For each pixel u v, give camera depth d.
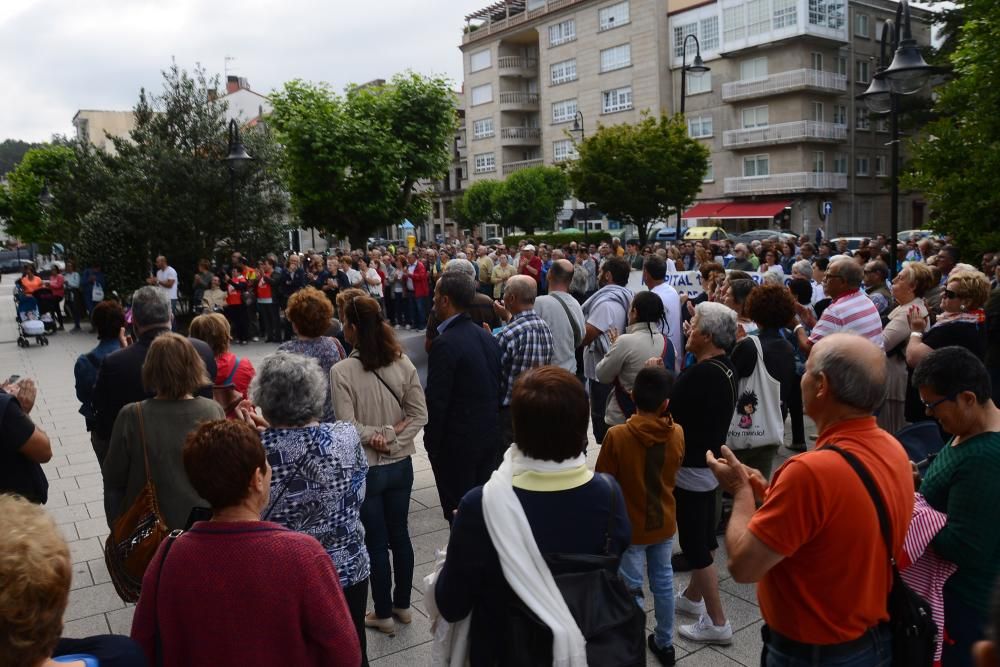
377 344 3.86
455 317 4.44
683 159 27.41
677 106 48.94
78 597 4.66
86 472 7.24
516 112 62.00
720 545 5.14
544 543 2.11
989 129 11.52
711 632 3.88
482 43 61.78
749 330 5.26
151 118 21.09
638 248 19.86
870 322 5.36
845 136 44.94
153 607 2.08
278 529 2.13
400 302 18.66
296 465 2.80
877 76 10.15
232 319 16.61
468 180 65.88
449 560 2.16
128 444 3.24
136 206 19.19
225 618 2.02
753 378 4.52
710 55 46.69
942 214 11.80
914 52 8.78
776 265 13.66
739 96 45.06
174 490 3.19
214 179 19.75
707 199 48.19
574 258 18.80
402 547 4.08
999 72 11.67
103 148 22.52
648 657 3.78
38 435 3.52
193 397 3.37
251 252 20.45
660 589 3.64
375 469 3.86
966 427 2.54
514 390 2.24
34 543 1.38
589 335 5.86
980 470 2.44
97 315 5.00
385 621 4.05
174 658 2.06
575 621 2.01
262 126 23.78
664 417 3.51
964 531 2.42
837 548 2.08
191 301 19.53
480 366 4.37
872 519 2.09
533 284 5.12
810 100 43.59
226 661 2.02
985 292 4.86
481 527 2.12
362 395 3.83
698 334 3.83
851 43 45.47
